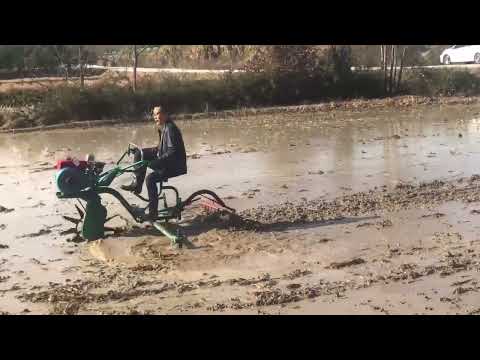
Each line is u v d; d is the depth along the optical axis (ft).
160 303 23.90
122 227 33.65
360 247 29.35
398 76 96.58
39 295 24.89
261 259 28.35
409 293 23.95
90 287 25.73
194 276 26.55
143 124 77.25
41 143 65.16
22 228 34.42
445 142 55.47
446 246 29.01
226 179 44.29
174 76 94.17
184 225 34.01
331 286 24.81
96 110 80.89
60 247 31.14
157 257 29.09
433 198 37.29
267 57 94.07
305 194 39.45
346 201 37.24
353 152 52.65
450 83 93.40
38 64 118.32
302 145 57.00
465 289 23.98
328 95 93.81
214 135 66.13
